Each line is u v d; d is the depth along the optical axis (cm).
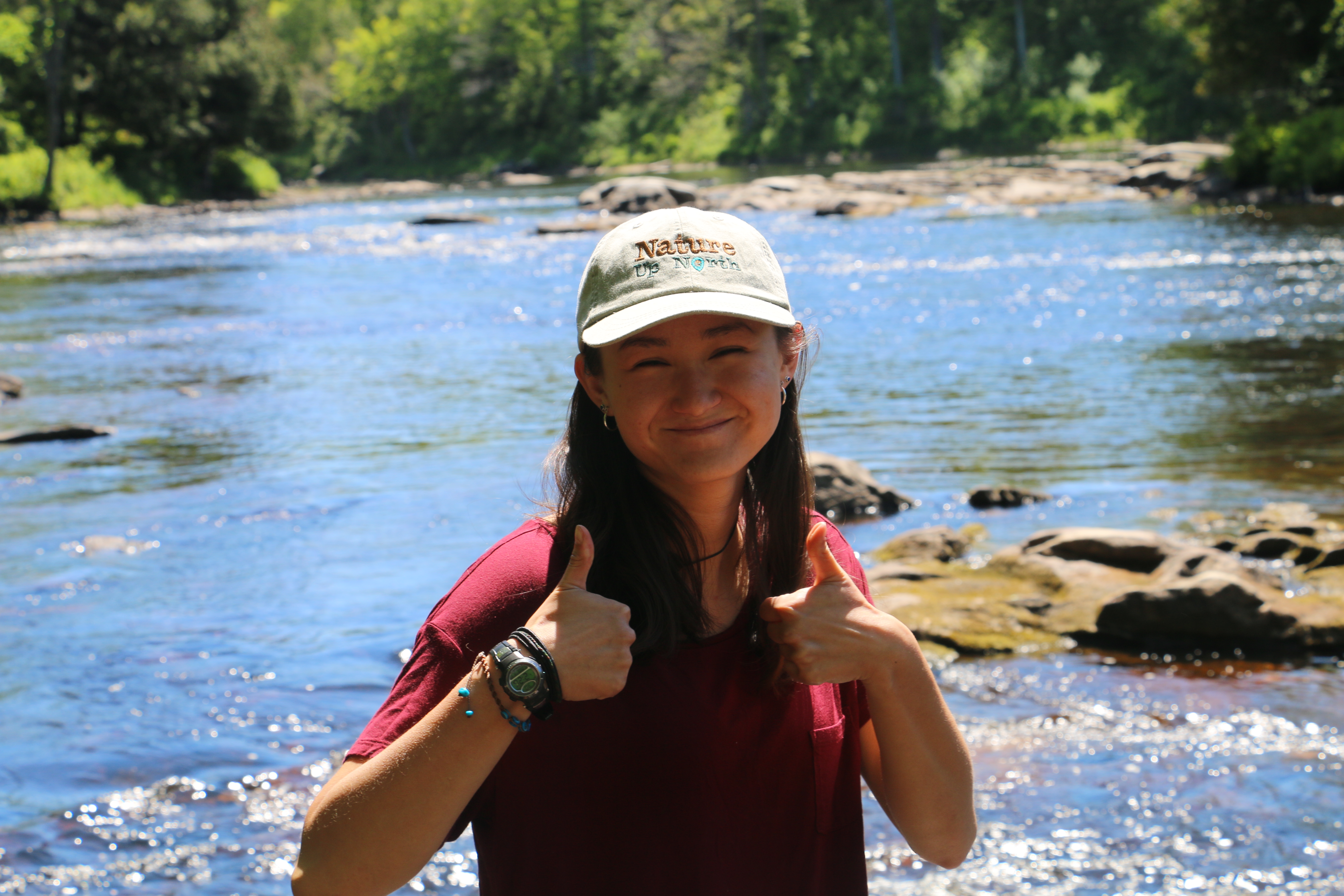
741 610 162
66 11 4266
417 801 138
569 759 148
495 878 153
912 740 160
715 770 151
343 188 6962
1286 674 459
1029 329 1388
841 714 167
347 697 459
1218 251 1992
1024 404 1006
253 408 1101
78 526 711
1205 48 3459
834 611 154
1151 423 918
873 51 6588
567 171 7131
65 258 2783
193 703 453
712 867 150
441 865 342
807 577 167
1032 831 346
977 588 545
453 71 8225
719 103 6962
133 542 675
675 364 154
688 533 160
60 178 4356
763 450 170
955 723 164
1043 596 534
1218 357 1177
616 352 156
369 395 1150
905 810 167
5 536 691
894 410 1002
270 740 423
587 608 143
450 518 710
